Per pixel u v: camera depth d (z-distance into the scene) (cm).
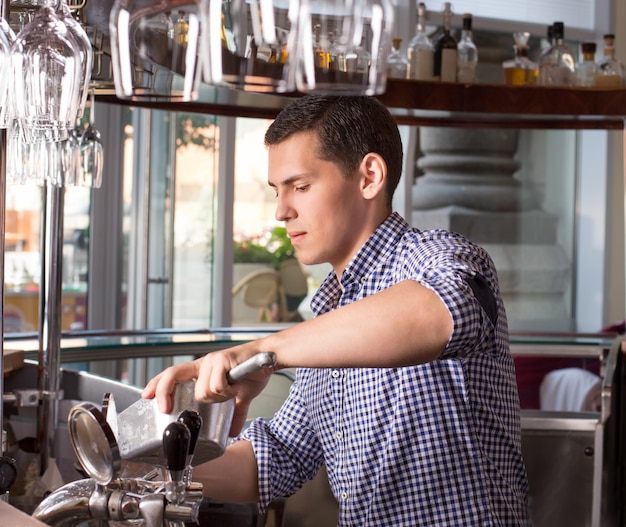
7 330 446
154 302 425
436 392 130
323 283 145
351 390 136
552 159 549
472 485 130
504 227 542
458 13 518
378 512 133
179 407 100
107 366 231
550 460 215
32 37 111
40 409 169
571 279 558
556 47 289
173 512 90
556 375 305
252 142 527
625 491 256
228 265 441
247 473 148
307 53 103
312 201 133
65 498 96
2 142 112
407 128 495
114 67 102
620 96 265
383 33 103
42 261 173
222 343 244
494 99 260
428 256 125
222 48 102
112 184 423
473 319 109
